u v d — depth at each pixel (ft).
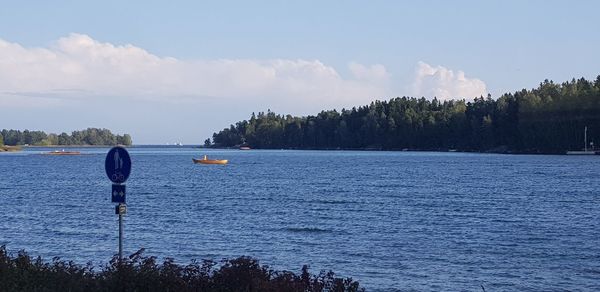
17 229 125.08
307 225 130.52
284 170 394.93
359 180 290.35
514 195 205.67
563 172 350.02
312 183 270.87
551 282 76.74
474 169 389.80
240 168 435.12
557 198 194.29
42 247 102.68
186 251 98.53
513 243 106.42
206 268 48.06
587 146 610.24
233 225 130.62
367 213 153.89
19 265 49.98
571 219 140.67
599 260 90.68
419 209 163.02
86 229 124.57
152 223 134.00
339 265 87.10
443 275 80.43
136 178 319.27
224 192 222.89
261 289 42.11
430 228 126.00
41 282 47.32
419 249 100.32
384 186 250.37
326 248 101.24
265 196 205.05
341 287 43.47
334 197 199.93
